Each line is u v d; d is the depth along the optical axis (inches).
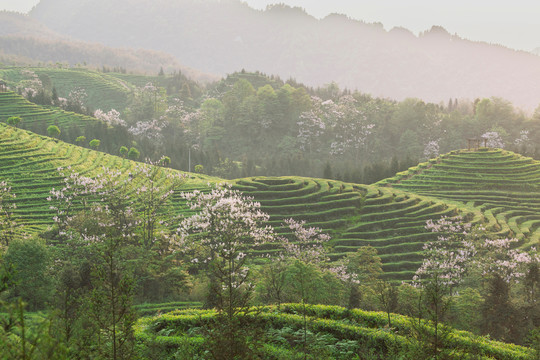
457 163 5428.2
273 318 1138.0
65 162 4677.7
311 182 4229.8
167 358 953.5
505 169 5226.4
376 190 4220.0
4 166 4387.3
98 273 734.5
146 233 3026.6
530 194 4702.3
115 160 5142.7
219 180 5034.5
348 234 3489.2
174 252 2738.7
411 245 3351.4
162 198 3430.1
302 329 1079.0
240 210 2834.6
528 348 1082.1
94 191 3496.6
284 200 3858.3
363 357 1005.2
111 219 2876.5
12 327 514.6
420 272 2898.6
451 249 3270.2
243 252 2824.8
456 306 1702.8
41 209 3668.8
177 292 2378.2
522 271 2657.5
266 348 943.0
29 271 1892.2
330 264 2728.8
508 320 1647.4
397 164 6053.2
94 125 7741.1
